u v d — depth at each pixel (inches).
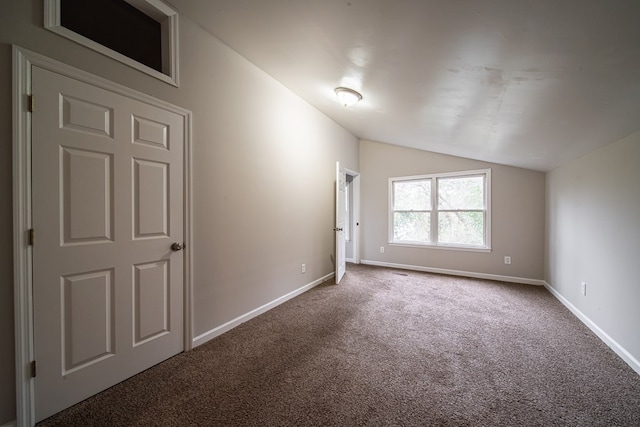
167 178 73.8
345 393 61.2
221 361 74.1
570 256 114.2
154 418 53.6
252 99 102.7
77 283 57.1
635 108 59.9
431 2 47.6
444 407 56.9
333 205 167.3
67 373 55.8
